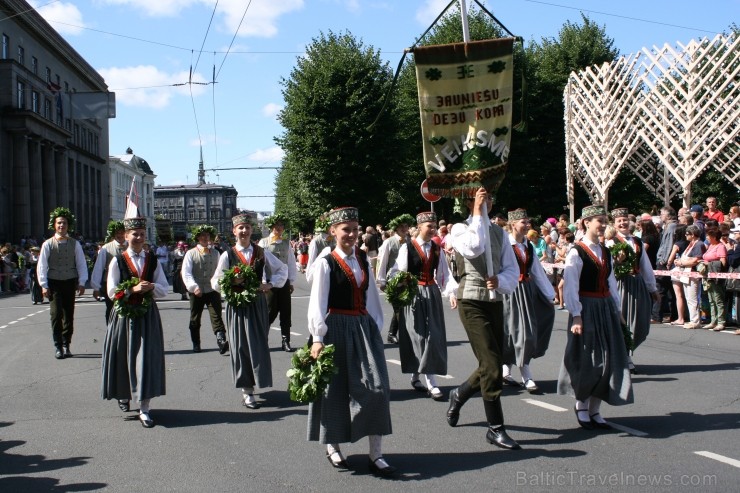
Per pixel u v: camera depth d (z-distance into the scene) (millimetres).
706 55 16172
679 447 5555
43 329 14016
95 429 6535
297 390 5043
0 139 41938
